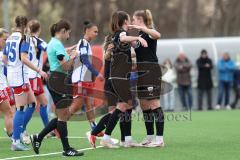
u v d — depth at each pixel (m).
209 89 47.84
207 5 97.25
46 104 26.59
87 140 26.09
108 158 20.48
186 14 92.50
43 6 88.06
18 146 22.89
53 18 85.06
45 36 81.44
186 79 46.88
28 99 24.56
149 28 22.58
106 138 22.88
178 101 47.78
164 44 49.94
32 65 22.38
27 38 22.72
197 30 92.62
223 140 25.33
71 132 29.94
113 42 22.31
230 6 90.62
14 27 22.91
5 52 23.44
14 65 22.81
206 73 47.72
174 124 33.16
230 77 47.97
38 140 21.55
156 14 93.31
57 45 22.19
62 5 88.44
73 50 24.73
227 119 36.53
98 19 89.19
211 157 20.59
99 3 89.94
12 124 24.27
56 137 26.62
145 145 23.17
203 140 25.39
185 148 22.83
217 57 49.78
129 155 21.11
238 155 21.02
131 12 90.19
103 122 22.78
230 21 90.44
